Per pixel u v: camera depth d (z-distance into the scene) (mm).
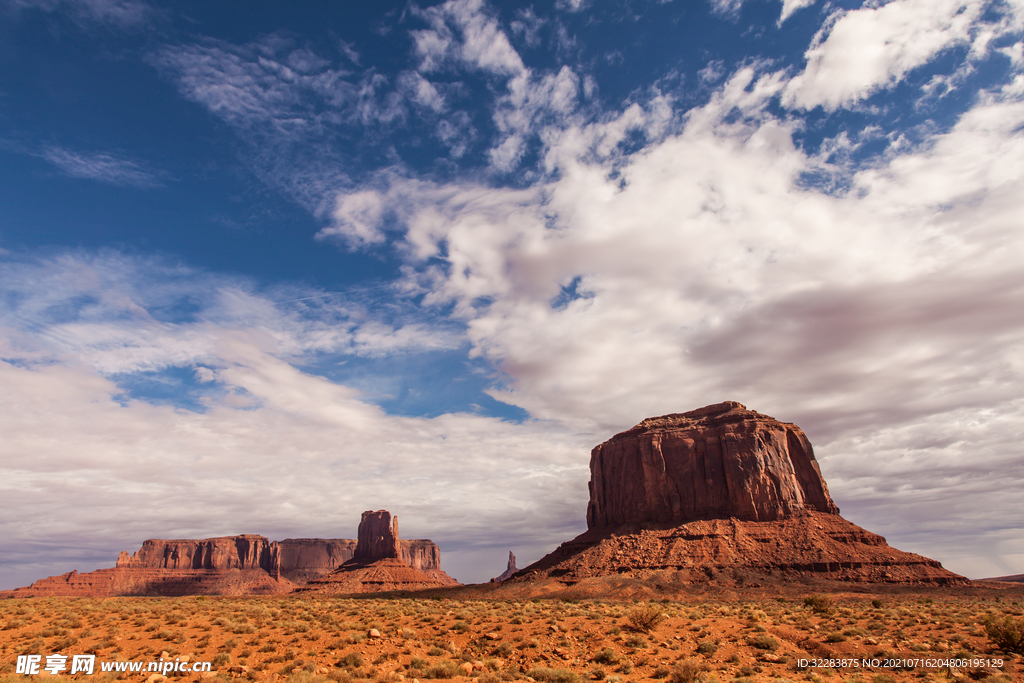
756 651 35469
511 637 36219
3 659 27484
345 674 25000
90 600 56406
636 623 39688
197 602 62531
